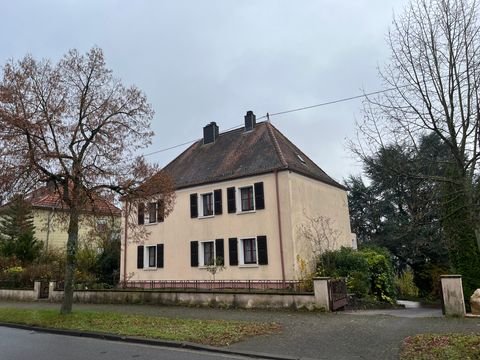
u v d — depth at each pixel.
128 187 14.47
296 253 21.31
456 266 15.14
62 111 13.49
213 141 29.20
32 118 12.87
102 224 15.45
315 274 20.73
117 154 14.65
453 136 7.52
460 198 7.76
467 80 7.46
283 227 21.73
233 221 23.62
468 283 14.58
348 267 20.58
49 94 13.45
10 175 12.34
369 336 9.20
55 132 13.48
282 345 8.77
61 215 14.94
